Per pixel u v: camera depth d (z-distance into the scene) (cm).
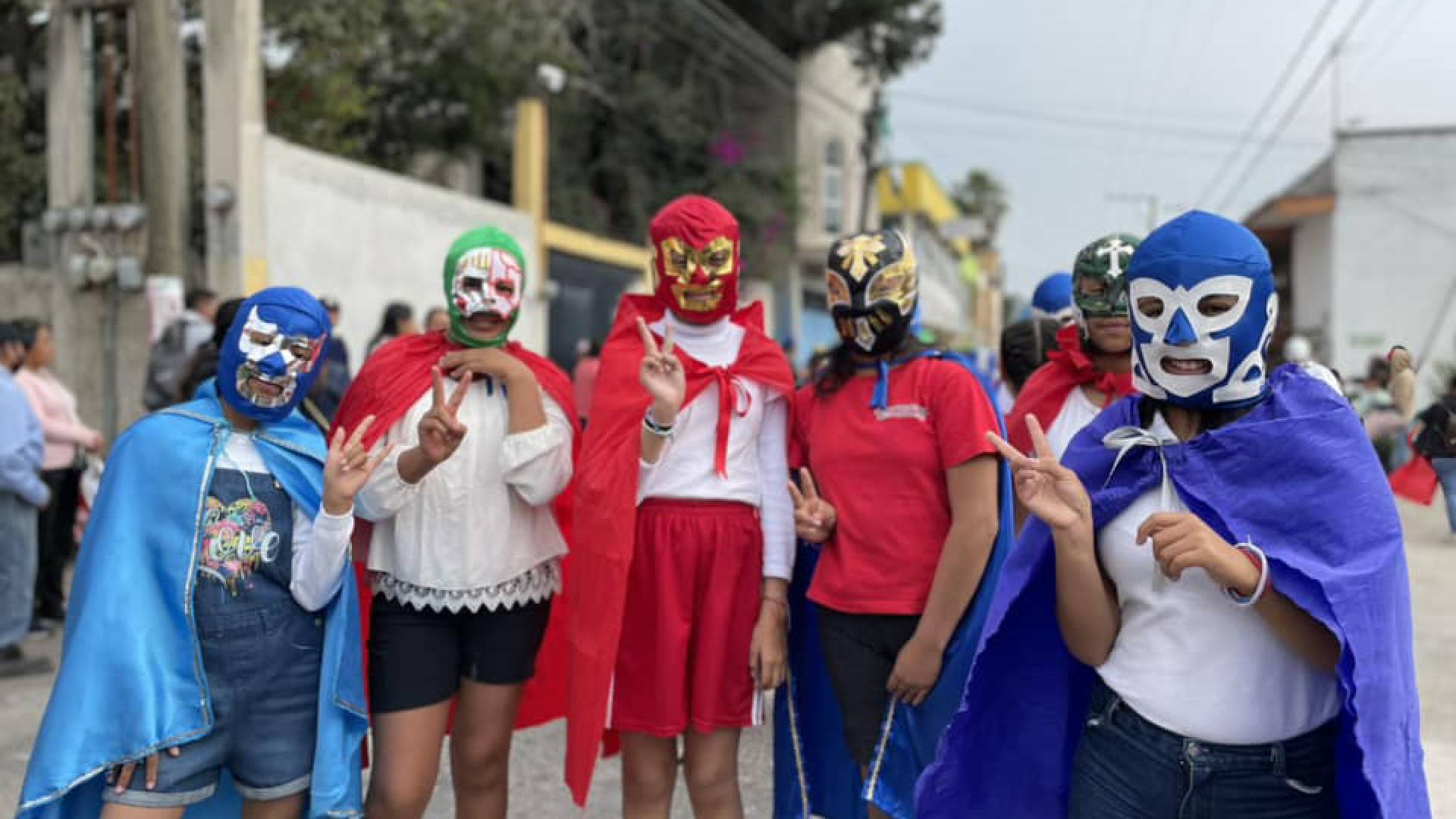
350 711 286
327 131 1294
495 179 1900
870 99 2481
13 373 665
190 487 269
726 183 2044
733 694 308
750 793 422
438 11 1409
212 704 267
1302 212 2147
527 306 1448
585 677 301
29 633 665
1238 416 211
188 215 923
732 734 312
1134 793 212
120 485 269
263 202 945
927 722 293
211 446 273
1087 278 316
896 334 300
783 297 2203
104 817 259
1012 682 242
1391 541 193
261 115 950
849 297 295
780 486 318
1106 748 218
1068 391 335
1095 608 216
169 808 263
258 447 280
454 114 1642
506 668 319
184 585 264
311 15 1209
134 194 997
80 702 255
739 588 309
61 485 683
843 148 2361
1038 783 241
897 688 291
